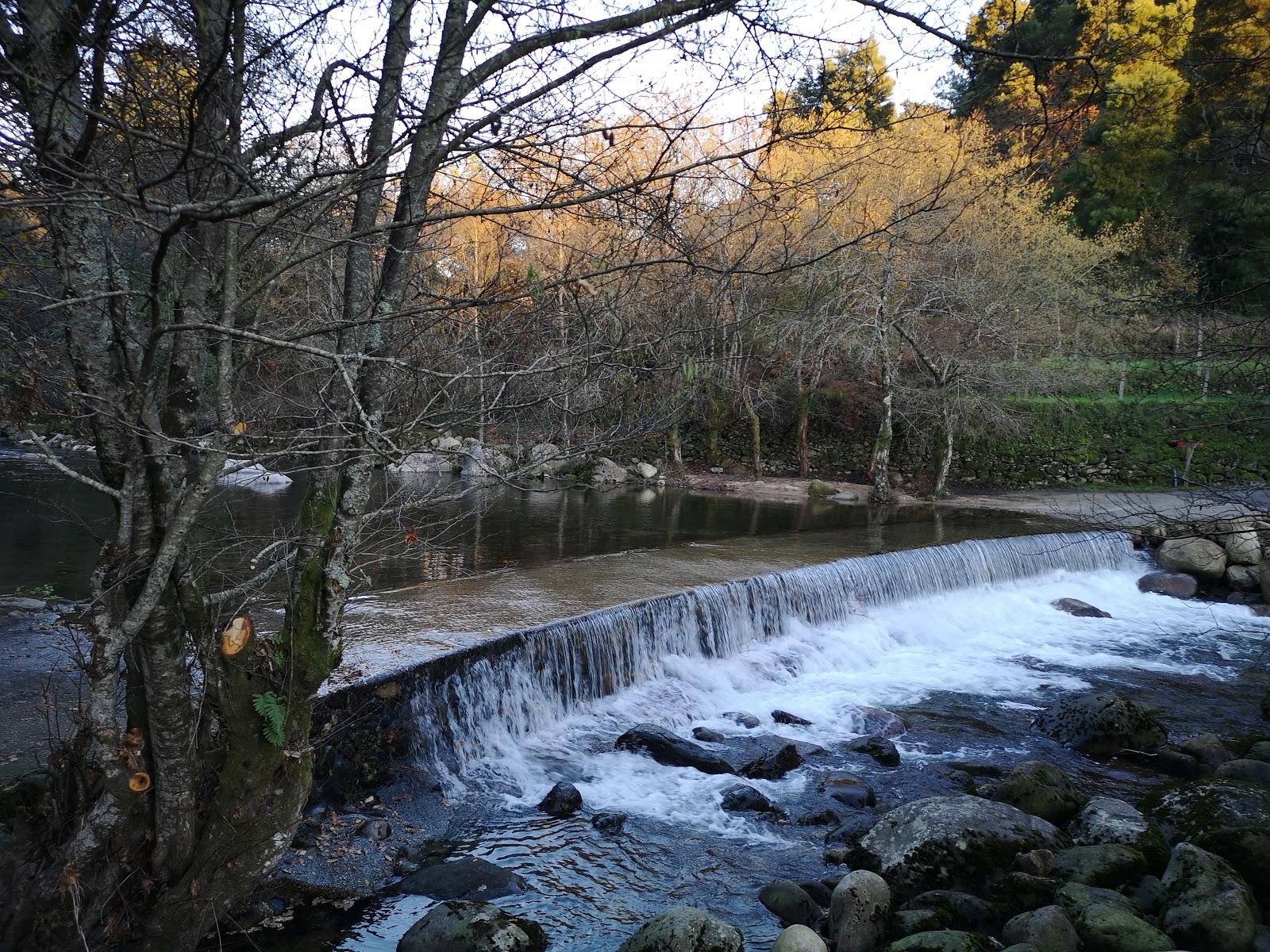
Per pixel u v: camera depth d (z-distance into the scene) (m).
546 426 4.54
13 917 3.84
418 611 9.01
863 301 21.42
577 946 5.19
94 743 3.83
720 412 27.56
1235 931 5.31
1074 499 22.45
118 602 3.66
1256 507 8.52
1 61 2.71
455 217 3.35
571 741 8.07
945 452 23.12
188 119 2.98
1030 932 5.25
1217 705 10.36
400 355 4.09
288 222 3.88
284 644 4.15
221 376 3.53
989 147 19.30
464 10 3.75
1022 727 9.38
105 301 3.43
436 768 7.01
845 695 10.13
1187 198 12.05
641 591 10.23
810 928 5.46
